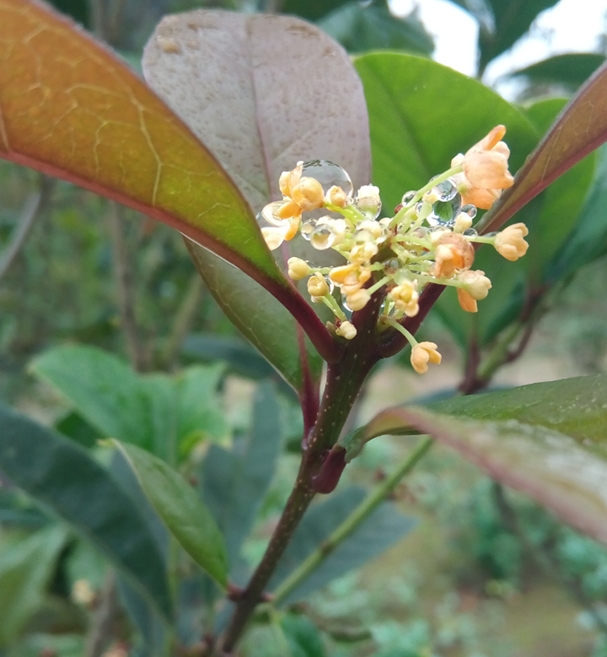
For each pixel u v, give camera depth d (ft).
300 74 0.33
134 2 1.00
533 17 0.64
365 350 0.23
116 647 0.83
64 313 1.33
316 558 0.45
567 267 0.47
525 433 0.15
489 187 0.21
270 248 0.23
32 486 0.42
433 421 0.16
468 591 1.77
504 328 0.54
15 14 0.15
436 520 2.03
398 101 0.36
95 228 1.25
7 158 0.20
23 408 1.41
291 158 0.32
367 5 0.81
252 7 0.94
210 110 0.31
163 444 0.52
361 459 2.08
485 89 0.34
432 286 0.23
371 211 0.23
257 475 0.56
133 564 0.42
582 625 1.62
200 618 0.51
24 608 0.68
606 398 0.17
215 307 1.19
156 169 0.20
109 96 0.18
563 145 0.23
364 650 1.43
